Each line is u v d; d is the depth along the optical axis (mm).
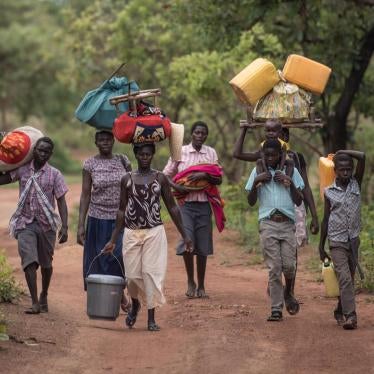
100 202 21172
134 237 19578
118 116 20844
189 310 22016
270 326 19922
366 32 38625
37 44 105000
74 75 61281
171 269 29578
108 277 19719
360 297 23422
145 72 54812
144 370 16703
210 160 24266
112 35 56125
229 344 18344
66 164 107000
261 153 20562
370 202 39562
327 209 19750
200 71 41688
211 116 47000
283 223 20281
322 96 38625
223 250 32688
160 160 51938
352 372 16469
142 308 22656
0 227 43438
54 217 21391
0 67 105625
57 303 23203
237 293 24641
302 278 26969
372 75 43625
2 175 21578
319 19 38656
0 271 24203
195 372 16500
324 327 19844
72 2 74625
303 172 21547
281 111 21938
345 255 19578
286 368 16719
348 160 19500
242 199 39156
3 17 114062
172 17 48656
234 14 39250
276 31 38906
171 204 20031
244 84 21750
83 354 17828
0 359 16859
